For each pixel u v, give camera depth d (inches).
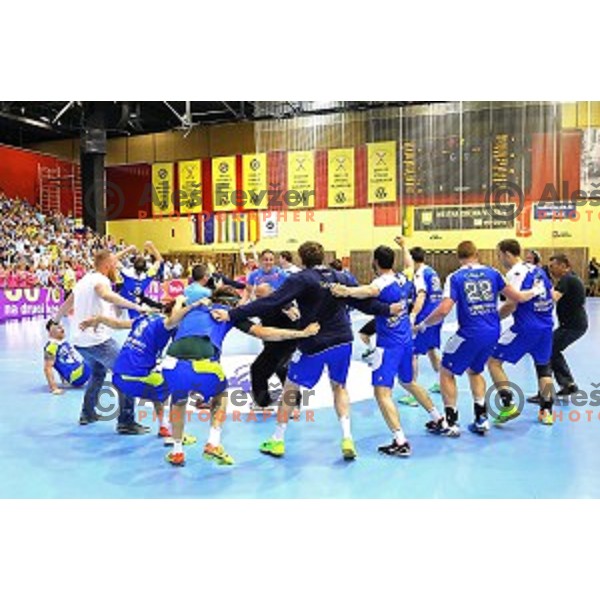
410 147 861.8
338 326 175.5
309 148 916.6
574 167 803.4
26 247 757.3
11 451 186.9
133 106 920.3
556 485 153.3
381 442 192.4
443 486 153.5
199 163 935.0
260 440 195.9
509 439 194.1
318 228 896.3
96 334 204.4
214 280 186.9
